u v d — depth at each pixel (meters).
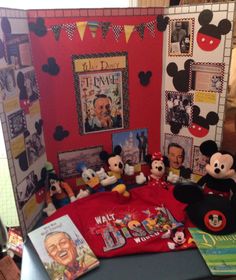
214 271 0.76
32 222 0.96
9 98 0.82
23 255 0.84
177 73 1.02
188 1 1.13
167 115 1.10
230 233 0.87
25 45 0.89
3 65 0.78
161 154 1.14
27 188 0.93
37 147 0.99
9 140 0.83
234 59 1.06
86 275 0.77
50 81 0.97
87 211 0.96
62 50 0.94
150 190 1.06
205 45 0.93
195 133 1.05
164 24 0.99
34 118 0.96
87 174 1.07
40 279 0.76
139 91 1.06
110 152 1.11
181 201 0.93
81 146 1.08
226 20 0.86
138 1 1.30
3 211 1.17
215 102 0.97
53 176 1.03
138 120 1.10
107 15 0.94
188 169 1.11
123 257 0.82
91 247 0.84
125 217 0.95
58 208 1.03
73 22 0.92
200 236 0.87
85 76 0.99
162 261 0.81
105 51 0.98
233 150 1.11
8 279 1.03
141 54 1.01
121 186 1.04
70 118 1.03
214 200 0.91
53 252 0.80
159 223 0.92
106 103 1.04
